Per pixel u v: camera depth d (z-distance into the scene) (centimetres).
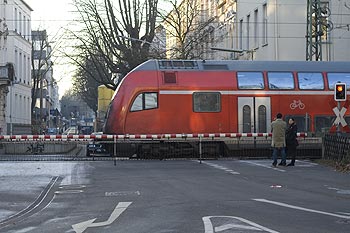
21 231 935
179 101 2350
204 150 2345
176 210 1088
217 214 1030
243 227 891
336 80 2469
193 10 4731
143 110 2339
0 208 1204
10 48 5462
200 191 1377
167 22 4731
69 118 13775
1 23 4966
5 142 2280
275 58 3725
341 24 3812
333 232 855
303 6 3738
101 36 4356
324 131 2331
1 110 4938
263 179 1631
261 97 2398
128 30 4312
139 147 2327
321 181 1582
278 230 866
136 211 1094
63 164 2120
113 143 2277
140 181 1595
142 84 2347
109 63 4388
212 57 5497
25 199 1325
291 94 2423
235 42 4891
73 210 1143
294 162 2031
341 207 1120
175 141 2298
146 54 4219
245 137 2347
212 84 2372
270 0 3772
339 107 2158
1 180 1653
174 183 1542
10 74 4556
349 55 3806
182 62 2416
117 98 2361
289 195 1305
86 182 1594
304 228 885
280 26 3728
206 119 2355
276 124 1991
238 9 4794
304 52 3731
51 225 980
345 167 1862
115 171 1869
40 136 2259
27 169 1948
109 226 944
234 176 1708
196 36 4612
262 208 1100
